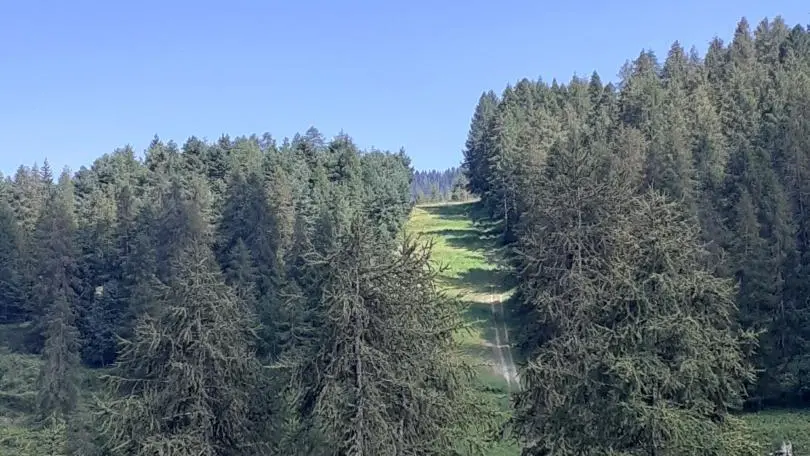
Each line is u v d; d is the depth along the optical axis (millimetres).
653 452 19797
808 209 60938
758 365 49156
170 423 21031
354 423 19328
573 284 22188
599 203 23469
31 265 77875
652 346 20422
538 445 21766
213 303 21922
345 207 86250
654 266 21125
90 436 25516
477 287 77875
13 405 54219
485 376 48125
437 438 20359
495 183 106062
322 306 20844
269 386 22344
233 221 79062
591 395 20766
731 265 51781
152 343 20953
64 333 56781
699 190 65125
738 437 20266
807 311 52594
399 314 20875
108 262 77500
